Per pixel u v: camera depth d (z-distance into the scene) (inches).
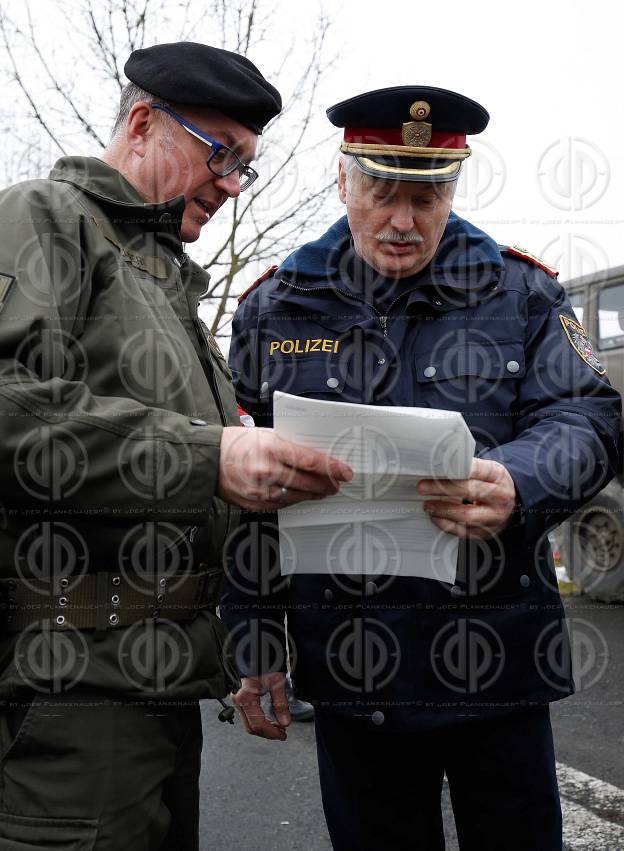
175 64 56.9
